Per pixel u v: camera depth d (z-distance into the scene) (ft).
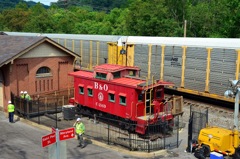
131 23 175.73
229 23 135.33
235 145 49.39
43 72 86.94
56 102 80.43
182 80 84.94
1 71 80.28
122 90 64.64
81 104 76.48
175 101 66.74
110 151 55.52
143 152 54.03
